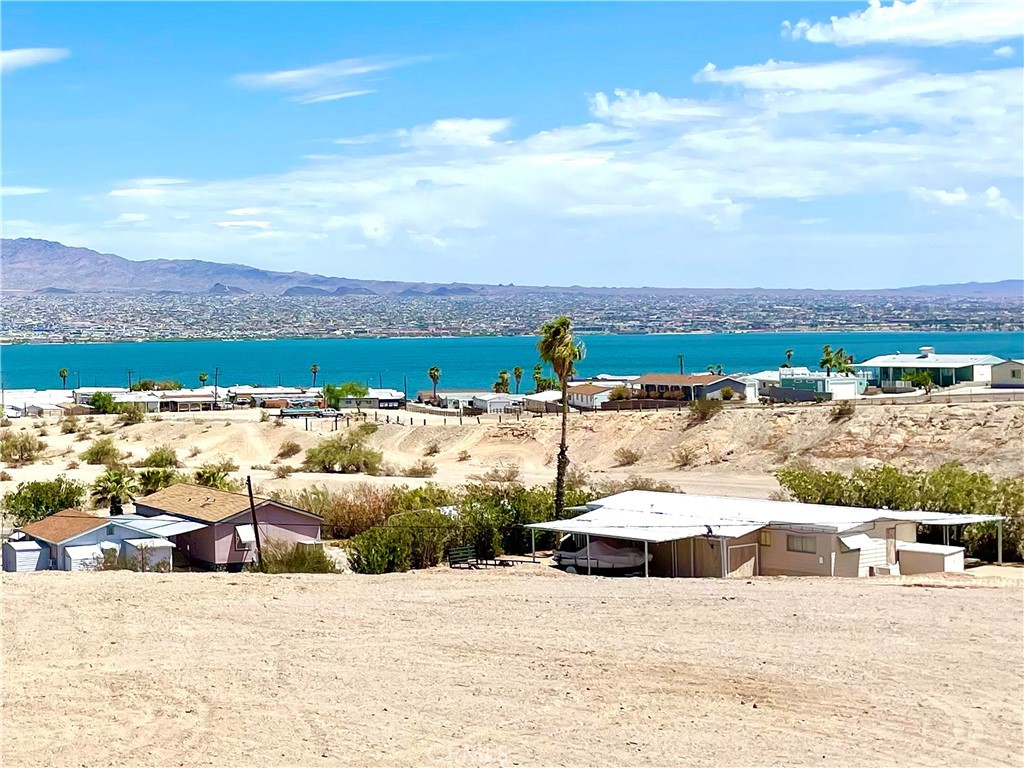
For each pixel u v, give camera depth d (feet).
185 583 73.31
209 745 40.88
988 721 46.60
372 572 103.76
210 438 319.27
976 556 117.50
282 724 43.60
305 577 80.18
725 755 42.11
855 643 59.62
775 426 249.55
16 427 366.02
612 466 260.42
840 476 147.64
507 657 55.06
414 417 397.80
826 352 403.34
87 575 76.79
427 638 58.44
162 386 576.20
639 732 44.34
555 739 43.21
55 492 180.14
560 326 141.79
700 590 77.05
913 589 78.95
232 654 53.78
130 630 57.77
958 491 127.44
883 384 368.27
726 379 358.23
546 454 276.00
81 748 39.99
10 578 73.92
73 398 502.79
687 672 53.06
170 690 47.34
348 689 48.65
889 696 49.96
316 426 359.05
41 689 46.65
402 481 232.94
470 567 111.24
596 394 383.65
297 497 178.60
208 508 137.28
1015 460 205.57
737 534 104.47
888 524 109.40
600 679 51.55
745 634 61.26
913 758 42.22
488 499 131.64
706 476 234.79
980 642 60.13
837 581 87.97
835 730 45.24
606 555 111.14
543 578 83.76
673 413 276.41
